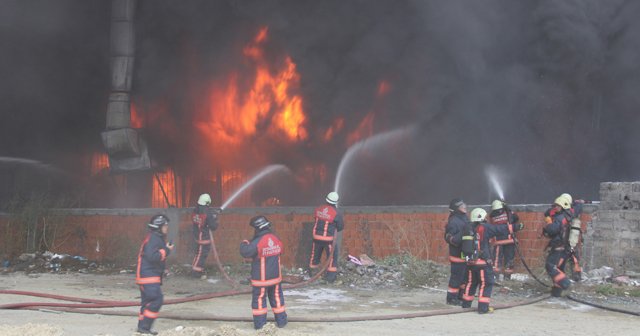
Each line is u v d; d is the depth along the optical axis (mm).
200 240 12062
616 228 11047
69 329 6914
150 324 6555
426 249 12578
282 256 13523
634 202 11023
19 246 15391
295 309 8531
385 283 11062
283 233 13594
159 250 6512
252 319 7523
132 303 8398
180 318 7617
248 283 11250
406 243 12781
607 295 9555
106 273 13391
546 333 6961
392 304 9008
